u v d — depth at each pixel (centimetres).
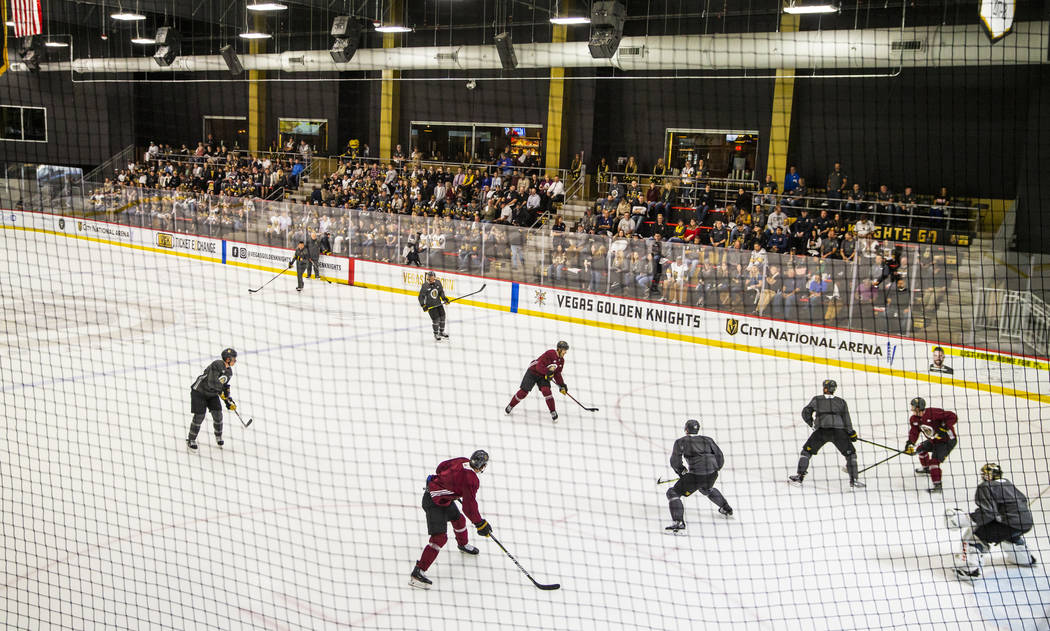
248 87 2848
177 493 751
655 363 1388
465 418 1028
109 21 2864
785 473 870
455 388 1176
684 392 1202
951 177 1747
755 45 1602
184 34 2975
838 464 905
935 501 806
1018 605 607
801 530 729
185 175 2767
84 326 1461
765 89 1944
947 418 811
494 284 1827
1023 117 1647
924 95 1755
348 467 838
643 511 758
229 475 800
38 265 2183
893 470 892
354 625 550
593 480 830
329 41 2608
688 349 1508
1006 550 671
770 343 1466
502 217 1981
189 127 3045
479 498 776
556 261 1722
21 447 846
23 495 730
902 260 1327
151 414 976
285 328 1538
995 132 1684
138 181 2809
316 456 865
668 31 2050
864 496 814
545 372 1008
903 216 1641
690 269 1544
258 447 884
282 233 2175
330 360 1305
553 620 566
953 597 618
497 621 562
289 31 2684
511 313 1805
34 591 575
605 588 614
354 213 2034
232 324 1545
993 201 1700
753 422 1056
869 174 1848
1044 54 1346
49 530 665
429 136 2525
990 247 1563
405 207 2178
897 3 1708
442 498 595
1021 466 916
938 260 1295
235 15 2475
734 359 1438
